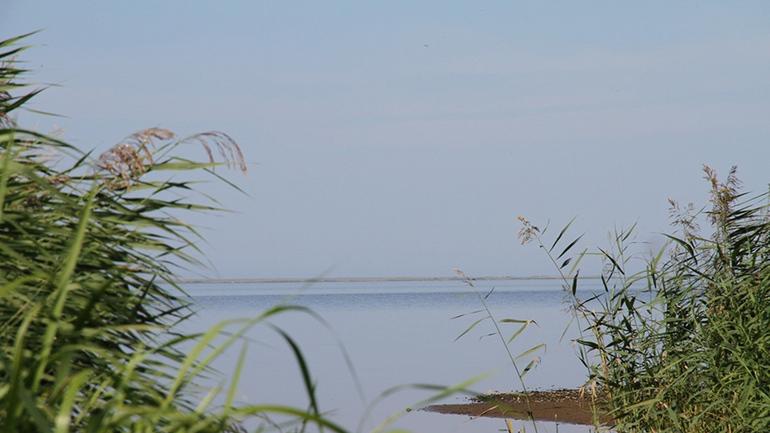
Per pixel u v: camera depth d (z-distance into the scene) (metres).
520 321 19.66
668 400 20.17
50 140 9.28
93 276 10.13
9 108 11.35
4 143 10.49
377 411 55.28
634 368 20.48
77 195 10.48
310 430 27.80
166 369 9.80
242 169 10.27
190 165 10.88
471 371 79.69
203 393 9.48
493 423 49.56
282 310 5.63
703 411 18.92
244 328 5.91
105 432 5.89
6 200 9.80
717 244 19.97
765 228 20.05
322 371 78.94
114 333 9.59
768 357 18.70
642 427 20.23
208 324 110.38
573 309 20.62
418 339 130.62
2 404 6.03
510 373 79.31
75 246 6.97
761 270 19.58
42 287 8.92
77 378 5.91
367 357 95.31
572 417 49.66
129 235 10.98
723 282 19.64
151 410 6.08
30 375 6.28
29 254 9.42
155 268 10.96
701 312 20.62
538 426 46.84
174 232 11.07
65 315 8.98
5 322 8.37
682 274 20.70
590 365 20.72
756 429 18.27
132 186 10.77
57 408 6.80
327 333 146.00
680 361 19.44
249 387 61.69
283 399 56.41
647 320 20.53
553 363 90.38
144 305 10.96
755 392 18.81
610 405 20.45
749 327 19.09
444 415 53.97
